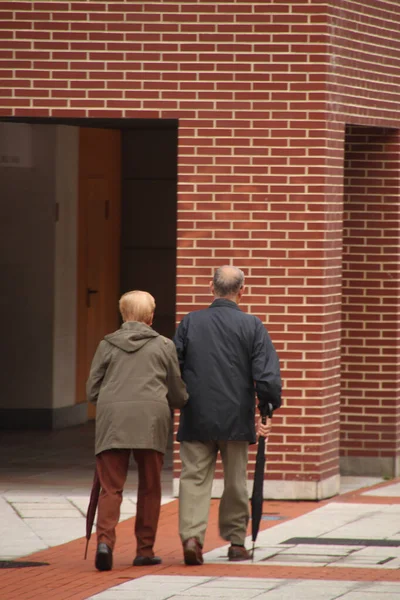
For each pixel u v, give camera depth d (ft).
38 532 112.88
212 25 129.08
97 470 98.48
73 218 185.68
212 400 98.84
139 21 129.49
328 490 131.54
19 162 179.73
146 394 97.76
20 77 130.31
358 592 87.86
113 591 88.89
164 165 201.98
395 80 142.92
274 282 129.39
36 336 182.50
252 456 129.49
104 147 194.59
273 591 88.22
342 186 133.39
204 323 100.27
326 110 129.39
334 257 131.75
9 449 164.25
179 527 99.19
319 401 129.39
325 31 129.08
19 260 181.88
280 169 129.08
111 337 99.19
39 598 87.66
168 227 202.28
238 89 129.18
